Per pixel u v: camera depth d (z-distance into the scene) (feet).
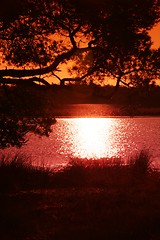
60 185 65.92
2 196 52.03
